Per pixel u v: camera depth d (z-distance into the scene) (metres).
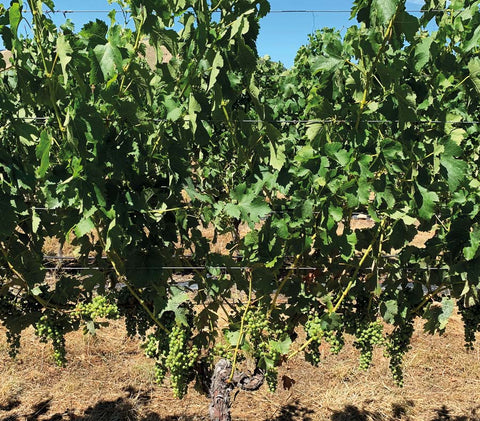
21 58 2.68
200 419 4.98
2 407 5.14
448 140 3.11
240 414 5.11
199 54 2.85
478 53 3.35
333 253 3.52
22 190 3.37
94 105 2.84
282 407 5.23
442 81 3.21
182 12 2.81
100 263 3.34
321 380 5.71
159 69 2.91
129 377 5.73
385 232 3.42
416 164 3.09
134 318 3.42
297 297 3.44
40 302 3.25
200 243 3.33
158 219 3.03
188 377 3.54
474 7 3.23
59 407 5.16
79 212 2.86
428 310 3.59
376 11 2.63
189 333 3.38
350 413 5.12
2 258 3.26
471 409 5.22
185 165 3.11
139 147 2.96
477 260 3.28
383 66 2.83
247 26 2.71
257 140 3.09
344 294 3.36
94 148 2.75
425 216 3.17
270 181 3.23
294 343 6.27
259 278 3.32
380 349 6.33
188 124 2.98
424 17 3.28
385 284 3.56
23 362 5.88
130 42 3.04
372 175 2.98
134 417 5.00
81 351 6.15
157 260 3.12
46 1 2.77
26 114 3.73
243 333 3.35
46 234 3.54
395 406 5.25
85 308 3.23
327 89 3.04
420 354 6.16
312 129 3.04
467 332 3.83
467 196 3.33
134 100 2.99
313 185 3.07
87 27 2.64
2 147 3.01
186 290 3.32
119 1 2.97
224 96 2.99
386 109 3.06
